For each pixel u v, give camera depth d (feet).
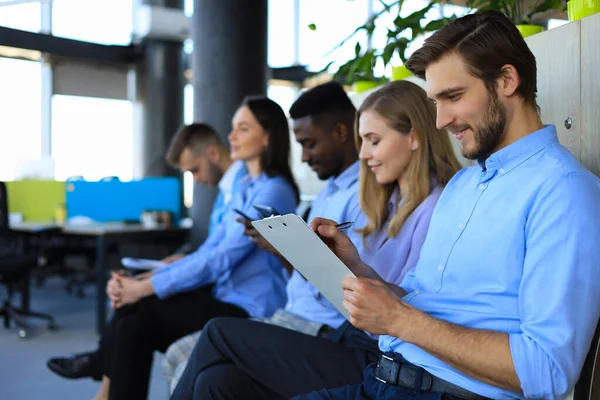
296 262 4.74
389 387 4.48
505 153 4.17
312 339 5.70
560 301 3.67
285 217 4.33
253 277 8.66
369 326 4.21
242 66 17.80
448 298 4.36
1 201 16.83
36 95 32.81
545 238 3.80
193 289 8.51
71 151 33.83
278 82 36.40
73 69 33.58
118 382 7.84
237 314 8.45
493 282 4.12
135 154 34.45
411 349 4.45
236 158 9.03
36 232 16.96
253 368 5.69
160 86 32.96
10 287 17.15
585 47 5.21
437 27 7.39
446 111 4.22
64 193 21.44
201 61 18.10
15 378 12.30
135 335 7.95
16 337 15.74
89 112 34.22
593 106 5.16
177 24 32.14
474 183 4.48
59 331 16.44
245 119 8.84
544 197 3.89
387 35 7.72
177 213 19.47
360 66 8.21
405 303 4.18
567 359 3.62
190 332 8.27
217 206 10.21
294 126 7.75
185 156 10.75
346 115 7.57
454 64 4.11
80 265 25.68
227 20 17.74
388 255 5.86
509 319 4.02
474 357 3.82
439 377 4.26
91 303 20.52
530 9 6.72
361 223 6.75
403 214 5.82
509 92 4.09
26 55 31.78
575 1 5.48
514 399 3.99
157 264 9.57
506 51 4.03
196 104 18.29
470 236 4.28
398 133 5.94
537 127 4.21
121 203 19.81
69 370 8.80
